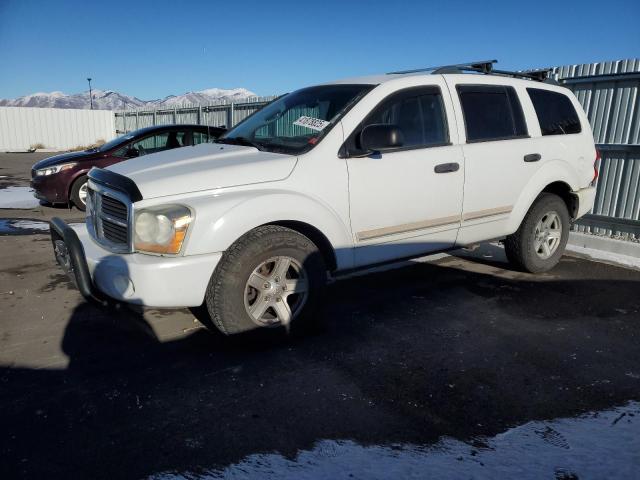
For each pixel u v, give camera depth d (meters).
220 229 3.21
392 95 4.05
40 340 3.76
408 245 4.19
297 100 4.49
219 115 15.80
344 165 3.72
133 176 3.34
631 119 6.59
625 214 6.72
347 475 2.28
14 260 5.96
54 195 9.01
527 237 5.12
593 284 5.09
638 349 3.61
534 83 5.18
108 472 2.32
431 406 2.87
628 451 2.46
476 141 4.50
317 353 3.53
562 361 3.42
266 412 2.80
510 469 2.32
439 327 3.98
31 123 30.44
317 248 3.65
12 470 2.33
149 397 2.96
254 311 3.47
